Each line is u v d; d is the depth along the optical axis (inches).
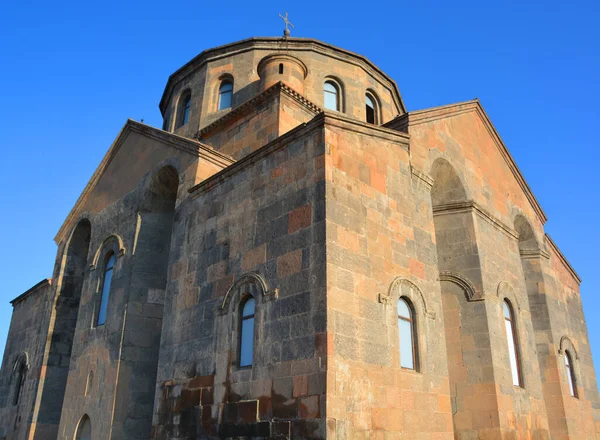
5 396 1038.4
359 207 492.7
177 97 1032.8
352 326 433.4
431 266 566.9
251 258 510.3
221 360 496.4
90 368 701.9
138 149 802.2
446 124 710.5
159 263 725.3
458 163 705.6
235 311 503.2
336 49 970.7
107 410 631.2
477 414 574.6
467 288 636.1
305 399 405.1
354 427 402.6
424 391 489.1
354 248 468.1
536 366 686.5
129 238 737.6
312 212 466.3
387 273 497.4
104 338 698.2
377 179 529.7
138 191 762.2
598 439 842.8
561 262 963.3
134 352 660.1
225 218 565.6
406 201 562.6
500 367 601.0
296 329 434.9
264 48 959.6
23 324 1083.3
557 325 823.7
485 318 614.2
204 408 494.3
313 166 484.7
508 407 585.9
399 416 449.7
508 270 716.7
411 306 520.1
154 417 549.3
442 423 496.1
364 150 527.2
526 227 852.0
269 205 514.3
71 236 911.7
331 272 434.0
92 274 797.9
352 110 944.9
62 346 856.3
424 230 577.6
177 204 657.6
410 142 620.7
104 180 871.7
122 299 694.5
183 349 549.6
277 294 464.8
